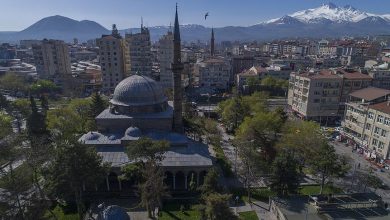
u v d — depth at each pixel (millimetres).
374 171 76875
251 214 58344
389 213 54938
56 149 53000
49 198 56812
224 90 183250
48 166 54688
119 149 70812
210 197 47250
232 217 46938
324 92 114750
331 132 105000
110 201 62844
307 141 73188
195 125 93625
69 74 184000
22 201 51562
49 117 90812
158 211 58688
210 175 57812
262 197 65000
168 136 73438
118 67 168875
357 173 73750
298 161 72312
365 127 88500
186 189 66812
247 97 117438
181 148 71750
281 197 60406
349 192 65375
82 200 60219
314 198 58031
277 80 169000
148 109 79438
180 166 65375
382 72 122062
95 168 51719
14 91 169500
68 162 48219
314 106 115812
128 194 64875
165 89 149125
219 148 90938
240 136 78688
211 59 194125
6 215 42625
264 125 83312
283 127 86062
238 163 81188
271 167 64062
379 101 91125
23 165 55781
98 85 184000
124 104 78000
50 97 163750
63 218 56375
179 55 80125
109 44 164500
